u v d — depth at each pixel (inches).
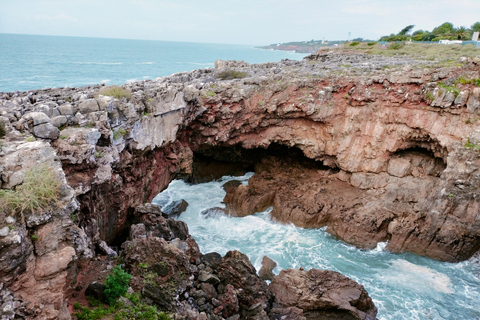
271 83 1317.7
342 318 834.8
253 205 1341.0
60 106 744.3
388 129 1302.9
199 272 797.9
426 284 1020.5
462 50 1920.5
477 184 1085.8
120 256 761.6
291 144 1428.4
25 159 489.1
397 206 1232.2
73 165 691.4
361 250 1165.1
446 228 1127.6
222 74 1576.0
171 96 1063.0
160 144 1071.0
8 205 423.8
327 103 1310.3
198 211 1365.7
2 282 391.2
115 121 847.1
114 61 6323.8
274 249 1143.6
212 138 1336.1
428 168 1307.8
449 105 1157.7
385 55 2017.7
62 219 462.3
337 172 1469.0
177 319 595.8
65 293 497.7
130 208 1013.8
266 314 741.3
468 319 895.7
